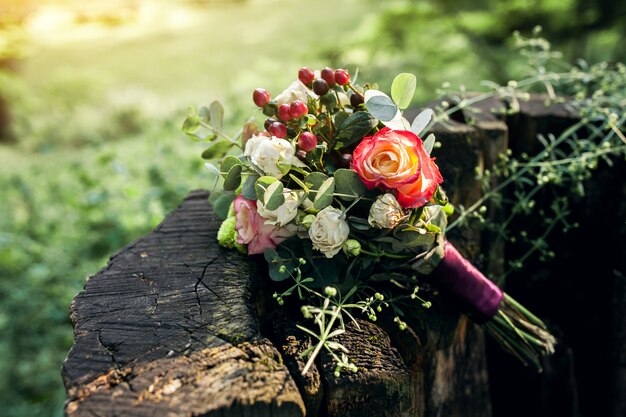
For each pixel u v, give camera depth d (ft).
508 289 7.19
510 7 15.37
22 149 25.88
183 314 4.30
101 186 11.53
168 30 50.62
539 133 6.83
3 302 11.56
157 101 28.55
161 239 5.52
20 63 31.12
